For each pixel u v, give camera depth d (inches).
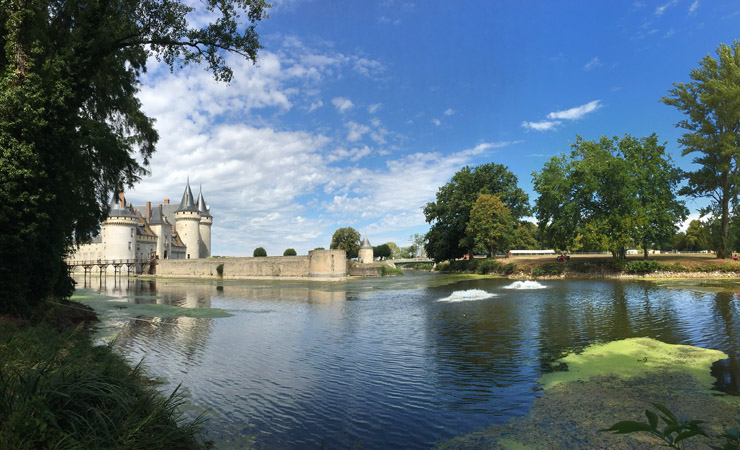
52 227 544.4
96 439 187.0
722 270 1517.0
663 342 510.6
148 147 865.5
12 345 302.8
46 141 495.2
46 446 168.6
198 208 4414.4
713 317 677.3
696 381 356.5
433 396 346.6
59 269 568.7
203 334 666.2
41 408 180.4
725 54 1537.9
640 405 306.5
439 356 488.4
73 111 522.0
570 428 271.7
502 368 425.1
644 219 1556.3
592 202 1720.0
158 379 397.1
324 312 975.6
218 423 293.0
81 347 391.5
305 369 440.5
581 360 441.7
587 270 1755.7
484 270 2249.0
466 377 398.0
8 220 464.4
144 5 532.1
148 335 652.7
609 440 251.8
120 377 285.9
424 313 888.3
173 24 537.3
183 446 228.4
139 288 2015.3
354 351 529.0
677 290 1127.6
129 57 729.0
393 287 1792.6
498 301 1040.2
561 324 672.4
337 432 277.6
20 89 467.5
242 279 2992.1
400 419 298.5
